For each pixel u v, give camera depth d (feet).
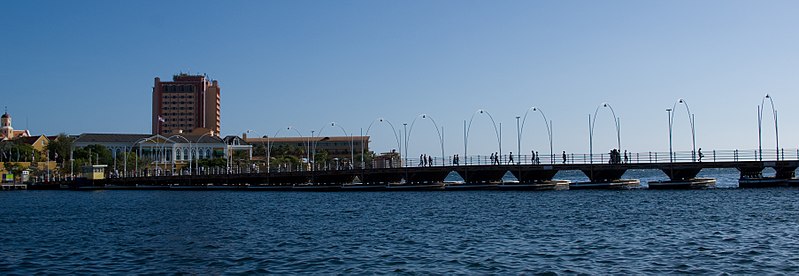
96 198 359.46
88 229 187.52
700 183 342.64
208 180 446.19
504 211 222.89
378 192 364.38
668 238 147.13
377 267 118.21
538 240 148.36
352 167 424.05
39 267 123.85
